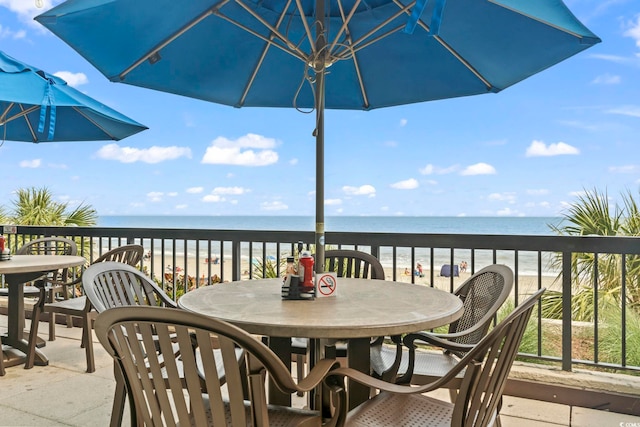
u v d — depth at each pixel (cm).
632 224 512
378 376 210
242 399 123
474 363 142
